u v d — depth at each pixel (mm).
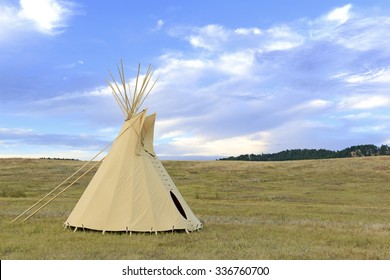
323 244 10977
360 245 11031
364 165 55312
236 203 25281
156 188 12734
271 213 18922
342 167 54781
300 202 28609
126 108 13656
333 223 15273
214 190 37656
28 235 11422
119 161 12883
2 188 32500
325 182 45312
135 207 12164
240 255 9375
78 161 66000
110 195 12375
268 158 103250
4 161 61219
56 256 8961
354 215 19062
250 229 13227
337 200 30609
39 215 15969
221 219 16172
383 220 17234
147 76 13664
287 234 12320
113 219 12031
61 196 27219
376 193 36875
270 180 47219
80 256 9016
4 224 13195
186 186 41219
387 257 9445
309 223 15102
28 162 61250
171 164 61219
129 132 13250
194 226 12969
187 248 10094
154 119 13859
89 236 11328
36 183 39000
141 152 13188
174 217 12453
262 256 9281
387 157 59812
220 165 60500
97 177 13062
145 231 11875
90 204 12445
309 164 58562
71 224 12523
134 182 12523
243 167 58625
